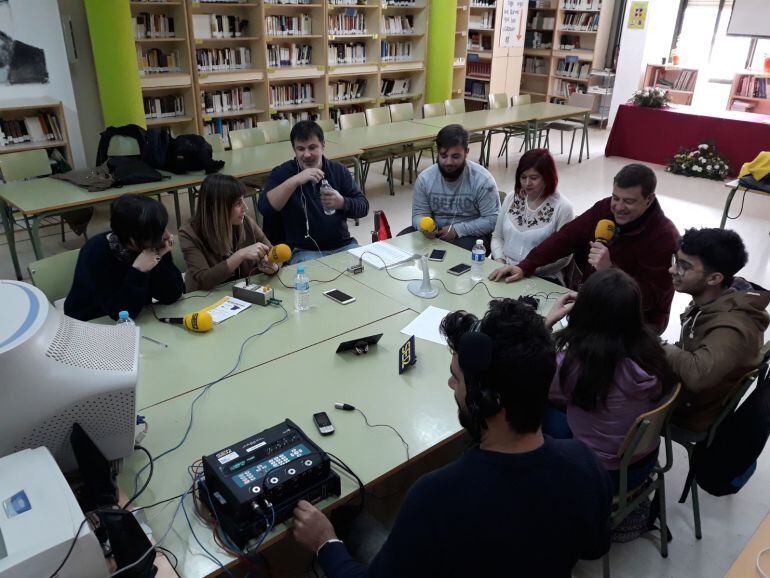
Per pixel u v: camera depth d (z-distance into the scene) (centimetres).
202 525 127
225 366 186
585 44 943
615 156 770
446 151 309
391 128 600
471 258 279
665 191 626
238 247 267
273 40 704
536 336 88
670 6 835
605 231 251
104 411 121
